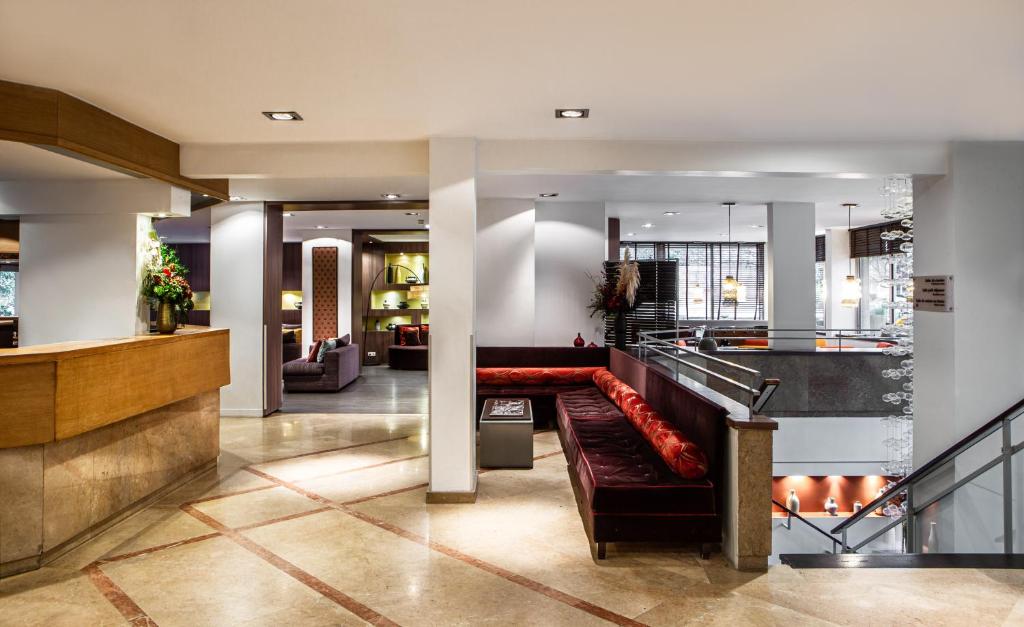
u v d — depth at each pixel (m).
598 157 5.01
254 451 6.29
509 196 8.20
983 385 5.15
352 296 12.76
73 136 3.86
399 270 14.41
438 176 4.83
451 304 4.80
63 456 3.75
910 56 3.26
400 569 3.57
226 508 4.61
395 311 14.01
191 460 5.28
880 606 3.14
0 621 2.98
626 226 12.02
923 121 4.49
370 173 5.07
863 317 12.15
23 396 3.45
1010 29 2.92
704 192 7.99
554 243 8.78
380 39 3.03
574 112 4.24
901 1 2.64
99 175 4.80
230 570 3.55
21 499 3.51
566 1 2.64
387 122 4.46
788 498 9.75
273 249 8.16
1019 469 5.12
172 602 3.17
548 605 3.15
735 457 3.63
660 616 3.04
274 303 8.26
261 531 4.15
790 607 3.13
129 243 5.04
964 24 2.87
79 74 3.47
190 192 5.50
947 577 3.50
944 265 5.25
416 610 3.09
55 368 3.54
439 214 4.82
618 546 3.92
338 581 3.41
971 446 5.15
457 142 4.84
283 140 4.96
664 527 3.70
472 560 3.71
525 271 8.38
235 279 7.96
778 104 4.08
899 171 5.13
